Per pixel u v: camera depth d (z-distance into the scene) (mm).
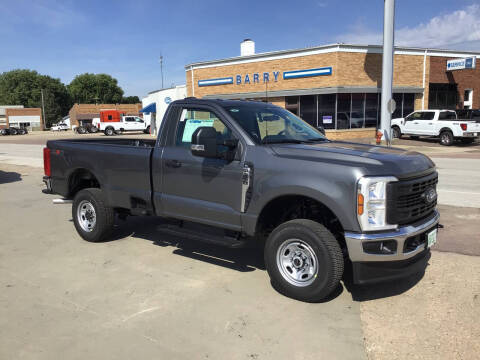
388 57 21953
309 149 4004
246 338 3295
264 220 4254
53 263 5027
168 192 4867
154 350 3139
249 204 4145
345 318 3604
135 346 3193
